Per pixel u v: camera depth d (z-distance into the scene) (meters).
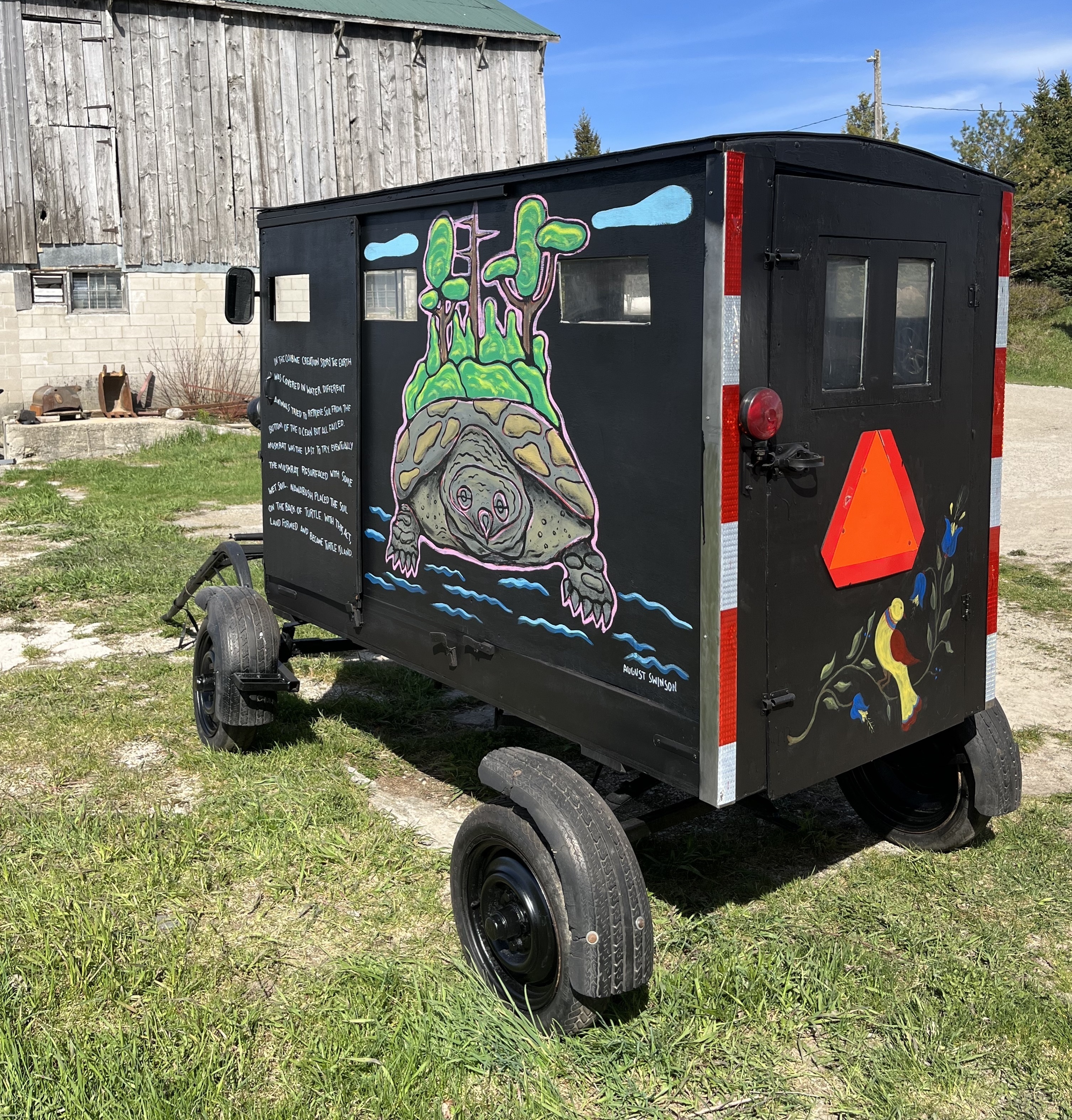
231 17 21.28
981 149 42.84
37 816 5.02
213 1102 3.16
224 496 14.09
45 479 15.33
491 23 23.58
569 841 3.31
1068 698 6.81
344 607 5.25
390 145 22.95
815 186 3.32
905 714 4.00
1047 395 23.23
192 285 21.45
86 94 20.28
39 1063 3.28
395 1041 3.43
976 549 4.21
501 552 4.11
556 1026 3.47
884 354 3.68
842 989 3.71
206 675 5.92
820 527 3.53
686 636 3.37
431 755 5.95
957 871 4.57
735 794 3.40
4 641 8.00
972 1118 3.17
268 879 4.50
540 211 3.71
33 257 20.16
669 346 3.29
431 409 4.42
